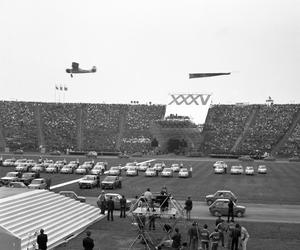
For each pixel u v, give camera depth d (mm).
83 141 144625
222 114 157250
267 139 139750
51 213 35406
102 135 148125
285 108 154125
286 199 52656
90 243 25359
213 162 111375
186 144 143625
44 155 124000
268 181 71438
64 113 159125
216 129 149375
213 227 35969
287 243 31516
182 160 117500
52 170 79125
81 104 164750
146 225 34375
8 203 33438
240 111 157375
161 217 34719
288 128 143625
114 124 154375
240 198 53156
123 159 117000
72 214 37500
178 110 158250
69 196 43125
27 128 149875
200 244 29812
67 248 29016
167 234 30188
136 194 54188
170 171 77375
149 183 66812
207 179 73688
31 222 32125
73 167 81312
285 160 122375
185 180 71688
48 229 32250
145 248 29453
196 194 55719
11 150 137625
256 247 30359
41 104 163500
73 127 152000
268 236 33500
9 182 55500
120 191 56969
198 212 43406
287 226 37094
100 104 165500
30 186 50656
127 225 36500
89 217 38938
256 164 108125
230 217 40562
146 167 88062
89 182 58969
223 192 47875
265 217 41281
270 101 177250
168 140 144500
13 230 29453
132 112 160750
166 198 32906
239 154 130500
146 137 147125
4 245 22484
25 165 80375
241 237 28375
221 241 30234
